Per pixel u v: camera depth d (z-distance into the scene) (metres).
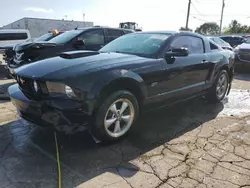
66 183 2.19
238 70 8.77
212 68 4.30
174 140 3.08
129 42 3.85
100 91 2.57
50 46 5.60
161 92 3.33
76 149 2.80
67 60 2.91
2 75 7.75
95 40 6.52
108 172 2.37
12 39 12.86
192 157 2.66
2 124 3.51
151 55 3.31
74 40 6.01
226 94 5.17
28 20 33.06
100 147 2.86
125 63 2.93
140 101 3.14
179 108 4.39
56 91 2.48
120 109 2.92
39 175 2.30
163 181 2.23
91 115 2.60
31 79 2.62
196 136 3.21
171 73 3.39
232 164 2.52
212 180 2.25
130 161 2.57
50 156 2.64
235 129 3.45
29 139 3.03
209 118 3.91
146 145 2.94
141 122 3.68
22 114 2.89
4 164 2.47
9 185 2.15
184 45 3.81
